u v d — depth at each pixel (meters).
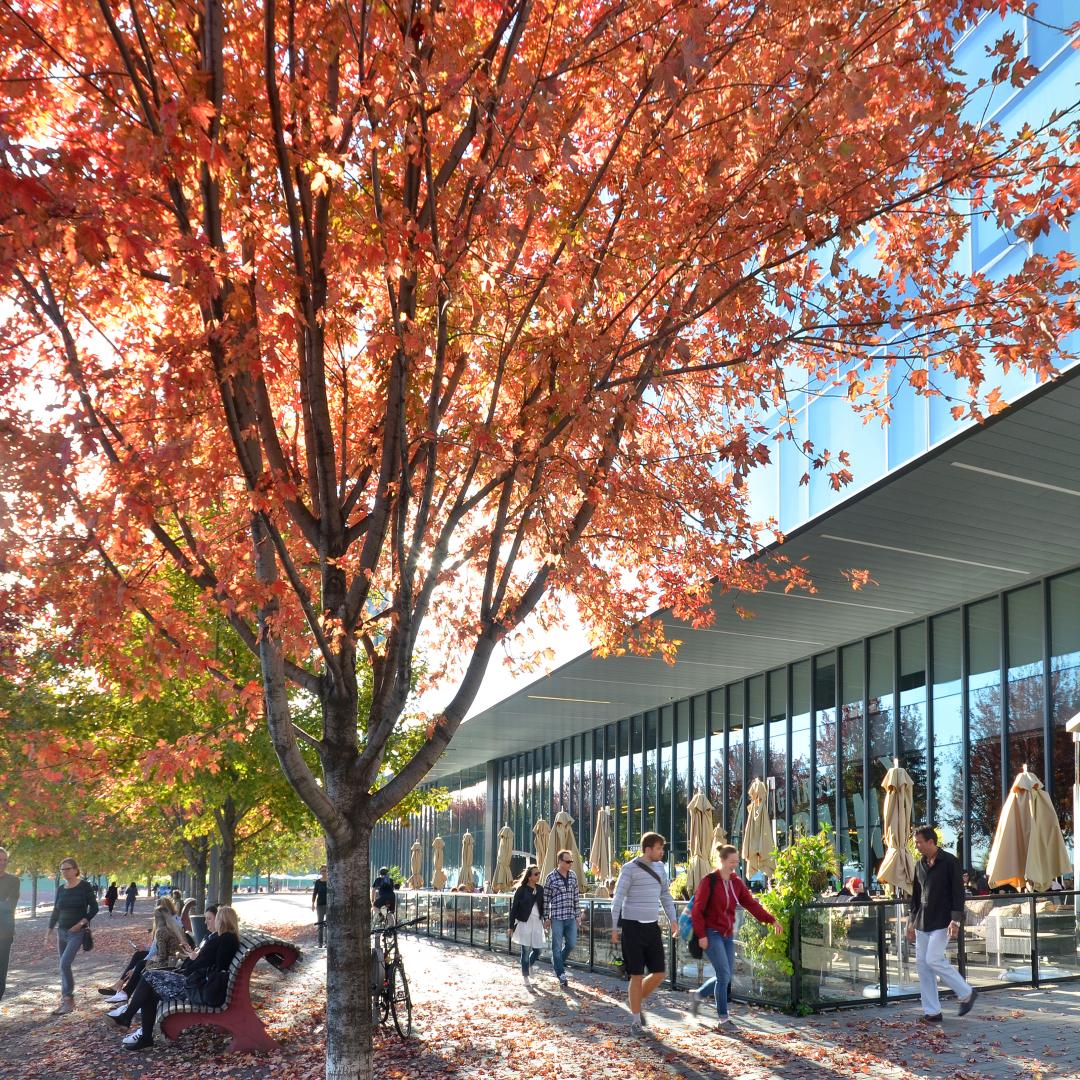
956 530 16.58
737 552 9.55
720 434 9.47
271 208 7.01
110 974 20.11
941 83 6.42
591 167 7.91
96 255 5.38
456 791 63.75
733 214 7.00
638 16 6.57
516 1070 8.98
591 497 7.59
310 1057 10.14
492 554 7.55
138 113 6.39
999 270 11.75
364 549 7.22
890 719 23.23
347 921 6.97
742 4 6.71
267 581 6.74
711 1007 12.09
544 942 16.34
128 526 7.14
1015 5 6.29
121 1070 9.95
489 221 6.44
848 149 6.10
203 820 22.31
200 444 7.67
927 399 13.42
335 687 7.27
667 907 11.05
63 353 6.63
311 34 6.63
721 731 30.64
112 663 7.76
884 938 12.12
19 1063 10.49
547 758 45.78
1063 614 18.73
